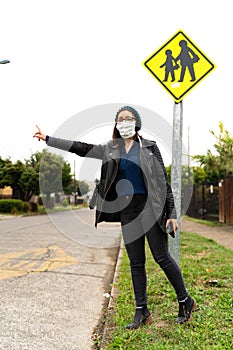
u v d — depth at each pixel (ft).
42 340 12.71
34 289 18.81
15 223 60.95
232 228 49.24
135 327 12.71
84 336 13.15
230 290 16.94
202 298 15.57
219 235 41.11
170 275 12.81
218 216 58.13
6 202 90.94
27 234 43.29
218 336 11.87
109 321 13.69
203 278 19.17
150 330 12.51
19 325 13.99
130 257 12.94
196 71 16.89
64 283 20.12
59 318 14.84
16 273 22.29
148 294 16.30
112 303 15.79
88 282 20.43
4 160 105.50
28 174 96.02
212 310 14.10
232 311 14.12
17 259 26.89
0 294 17.84
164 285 17.48
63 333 13.37
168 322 13.20
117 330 12.60
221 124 62.08
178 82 16.92
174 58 16.98
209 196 62.80
